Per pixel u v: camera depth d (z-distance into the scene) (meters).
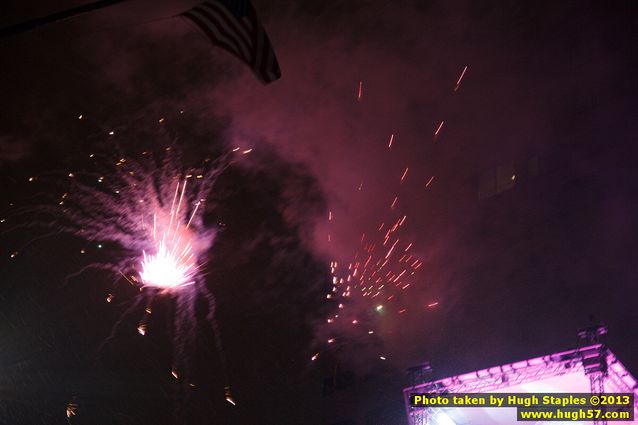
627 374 10.80
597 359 10.84
